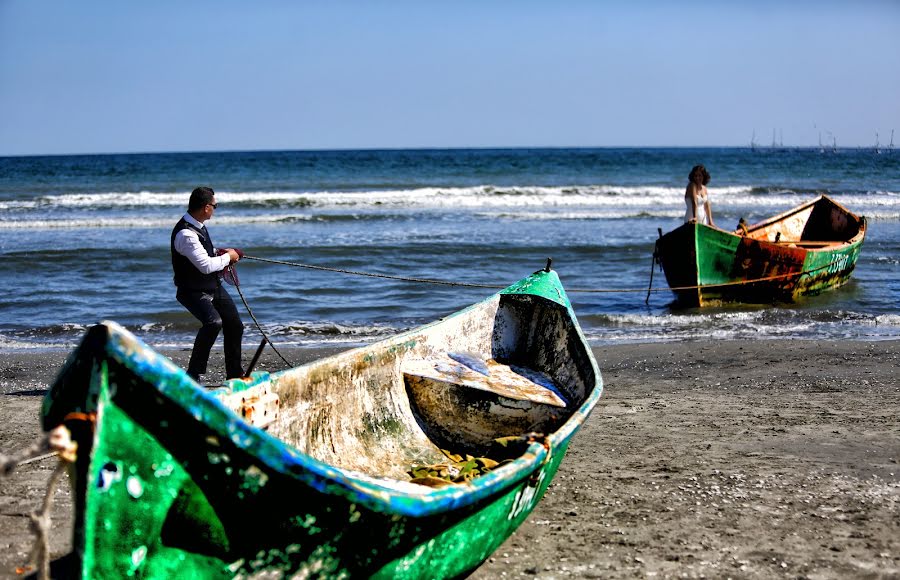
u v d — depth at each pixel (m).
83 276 15.73
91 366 3.24
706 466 6.49
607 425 7.62
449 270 16.64
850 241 15.67
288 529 3.64
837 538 5.18
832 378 9.32
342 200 30.34
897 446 6.96
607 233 22.48
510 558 4.90
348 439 5.69
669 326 12.34
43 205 28.97
